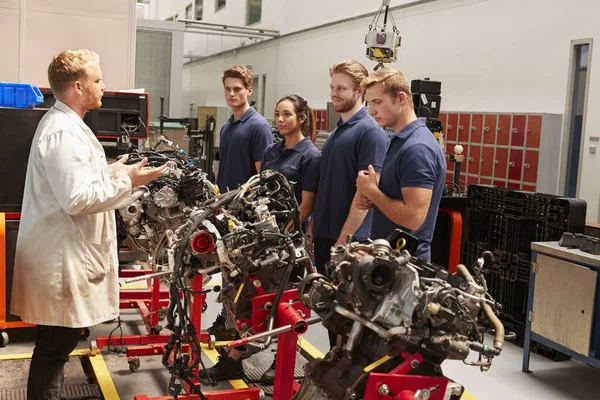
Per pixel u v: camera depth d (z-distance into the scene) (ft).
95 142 8.35
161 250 10.59
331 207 9.80
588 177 15.64
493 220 14.43
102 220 8.29
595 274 10.50
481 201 14.67
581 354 10.82
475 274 6.07
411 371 5.57
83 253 8.13
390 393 5.41
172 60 29.96
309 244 10.75
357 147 9.45
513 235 13.78
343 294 5.87
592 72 15.49
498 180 17.52
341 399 5.81
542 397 10.68
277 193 8.92
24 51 16.61
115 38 17.43
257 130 12.49
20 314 8.42
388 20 23.75
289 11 32.17
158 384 10.30
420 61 22.12
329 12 27.99
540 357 12.65
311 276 6.32
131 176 8.29
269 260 7.70
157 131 23.90
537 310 11.62
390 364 5.70
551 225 12.76
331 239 9.87
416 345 5.49
